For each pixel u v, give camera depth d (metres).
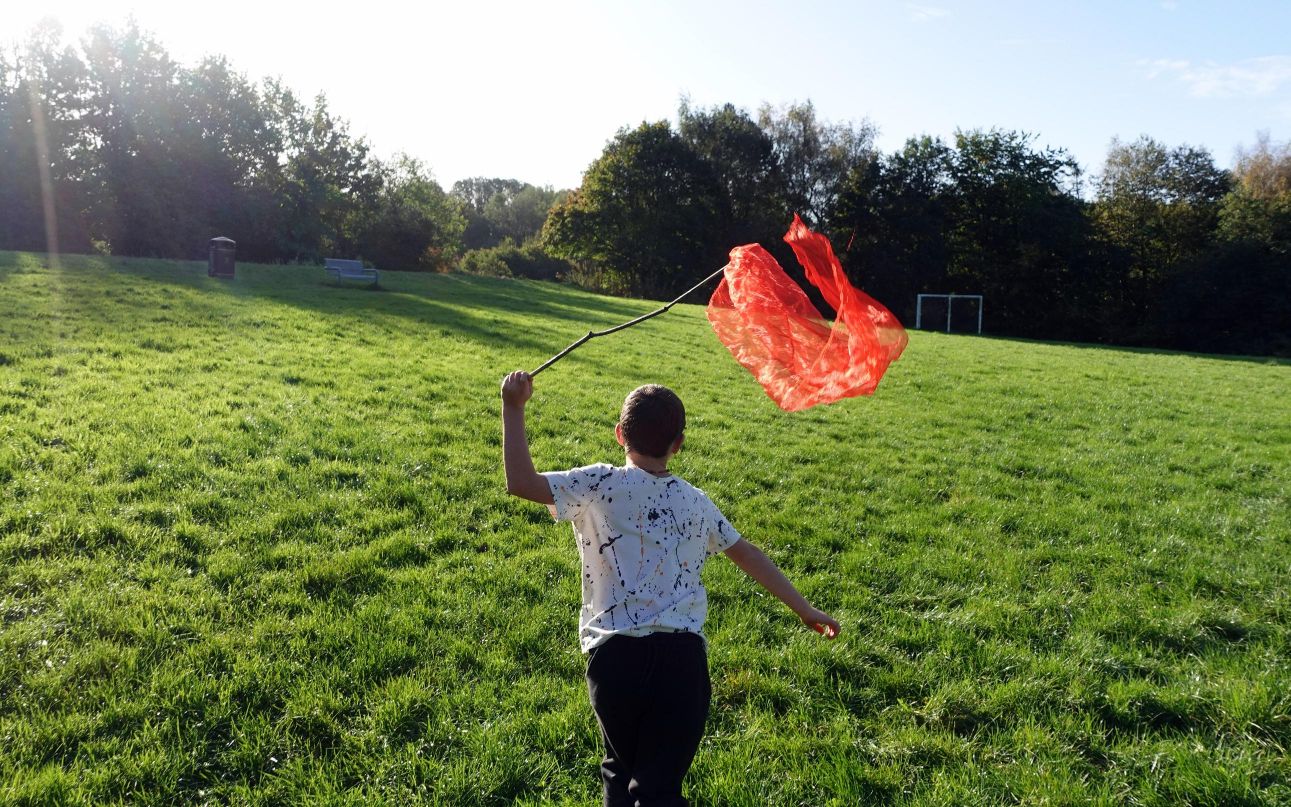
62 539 5.78
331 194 45.78
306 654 4.59
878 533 7.58
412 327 18.17
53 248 38.91
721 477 9.16
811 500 8.56
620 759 2.88
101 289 17.59
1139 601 6.21
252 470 7.63
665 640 2.81
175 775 3.53
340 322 17.44
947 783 3.83
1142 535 7.90
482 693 4.33
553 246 57.84
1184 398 17.97
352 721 4.05
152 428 8.46
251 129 43.41
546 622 5.22
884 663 5.06
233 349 13.25
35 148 38.06
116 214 39.62
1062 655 5.21
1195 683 4.83
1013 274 53.41
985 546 7.37
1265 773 3.98
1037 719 4.46
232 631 4.79
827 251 3.16
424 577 5.78
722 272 3.65
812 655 4.98
